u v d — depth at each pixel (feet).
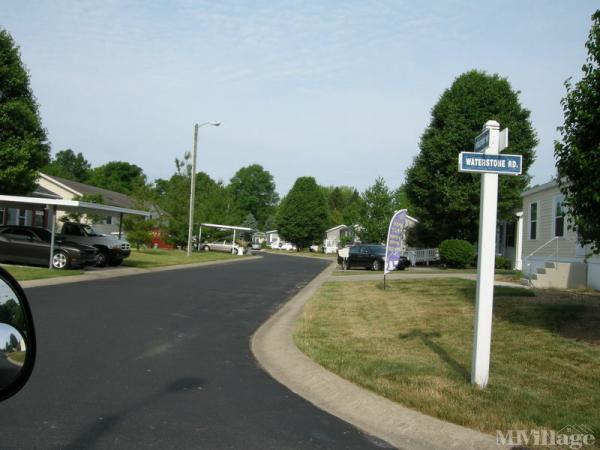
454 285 56.34
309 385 21.35
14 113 76.07
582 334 29.17
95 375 21.11
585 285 53.42
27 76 79.46
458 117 107.04
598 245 25.54
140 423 16.19
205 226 154.71
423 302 43.80
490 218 20.34
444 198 107.76
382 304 43.65
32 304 37.63
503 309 37.70
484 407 18.01
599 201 23.34
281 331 32.76
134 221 121.19
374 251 96.53
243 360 25.07
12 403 17.40
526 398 18.85
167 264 86.94
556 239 63.67
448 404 18.24
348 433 16.33
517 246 102.94
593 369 22.66
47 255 64.44
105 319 33.24
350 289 56.39
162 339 28.55
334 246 262.88
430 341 28.76
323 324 34.35
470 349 26.78
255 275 75.97
